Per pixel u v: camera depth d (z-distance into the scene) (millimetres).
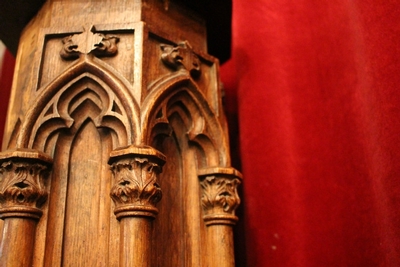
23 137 736
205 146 841
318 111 1060
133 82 767
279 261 1034
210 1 903
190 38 902
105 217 736
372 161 892
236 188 839
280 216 1059
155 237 765
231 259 802
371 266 902
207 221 815
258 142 1123
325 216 1000
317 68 1082
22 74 845
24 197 713
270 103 1132
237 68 1198
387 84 853
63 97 767
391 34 859
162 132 793
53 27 802
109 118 758
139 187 710
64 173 750
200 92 840
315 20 1106
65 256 718
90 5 826
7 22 925
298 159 1064
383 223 851
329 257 975
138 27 794
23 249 699
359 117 961
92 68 771
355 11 938
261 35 1188
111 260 708
